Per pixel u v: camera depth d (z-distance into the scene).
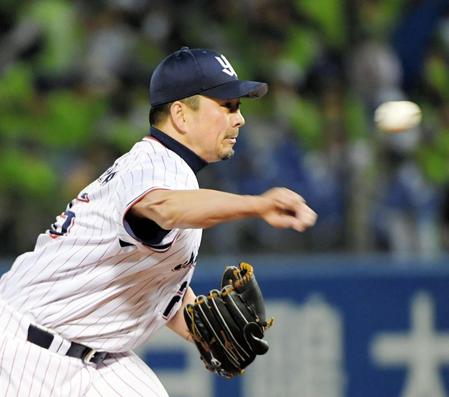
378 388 25.14
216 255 27.56
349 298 25.17
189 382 24.48
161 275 12.86
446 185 30.27
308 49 31.16
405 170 28.95
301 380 24.91
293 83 30.45
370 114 30.12
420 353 25.34
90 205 12.62
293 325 25.00
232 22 31.05
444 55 32.59
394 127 20.91
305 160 29.08
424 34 32.06
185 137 12.54
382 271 25.31
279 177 28.45
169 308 13.66
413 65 31.97
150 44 29.98
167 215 10.84
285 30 31.19
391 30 32.06
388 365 25.23
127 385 13.33
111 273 12.59
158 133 12.60
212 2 31.06
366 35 31.36
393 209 28.62
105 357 13.44
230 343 13.27
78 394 12.99
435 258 28.50
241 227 27.75
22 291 12.92
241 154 28.31
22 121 28.67
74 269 12.66
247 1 31.12
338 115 29.91
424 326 25.36
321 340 25.06
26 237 27.55
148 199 11.08
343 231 28.34
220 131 12.56
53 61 29.44
